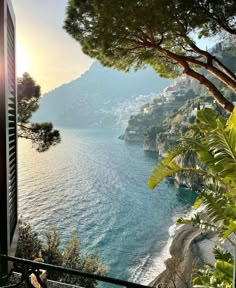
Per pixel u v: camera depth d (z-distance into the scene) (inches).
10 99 124.9
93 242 824.3
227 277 128.0
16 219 140.2
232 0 171.0
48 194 1263.5
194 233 726.5
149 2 165.9
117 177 1670.8
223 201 126.0
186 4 168.2
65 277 328.2
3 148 99.6
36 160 2101.4
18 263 69.8
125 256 743.7
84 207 1129.4
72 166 1953.7
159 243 805.2
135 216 1050.1
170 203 1189.7
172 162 133.9
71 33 191.6
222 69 205.0
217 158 96.9
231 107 194.1
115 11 166.4
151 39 190.4
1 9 97.6
